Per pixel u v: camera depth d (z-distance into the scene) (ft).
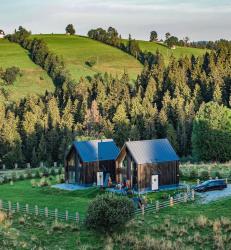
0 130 447.83
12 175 286.46
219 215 160.25
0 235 146.61
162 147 226.99
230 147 315.78
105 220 145.48
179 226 152.25
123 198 150.10
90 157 240.73
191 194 194.49
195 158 328.08
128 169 222.48
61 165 368.27
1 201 192.85
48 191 229.66
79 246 141.79
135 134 414.41
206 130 318.24
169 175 221.87
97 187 228.22
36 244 143.95
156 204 172.04
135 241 141.49
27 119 455.22
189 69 610.65
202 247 136.15
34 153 416.26
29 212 181.16
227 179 223.71
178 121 428.97
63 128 454.40
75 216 169.89
